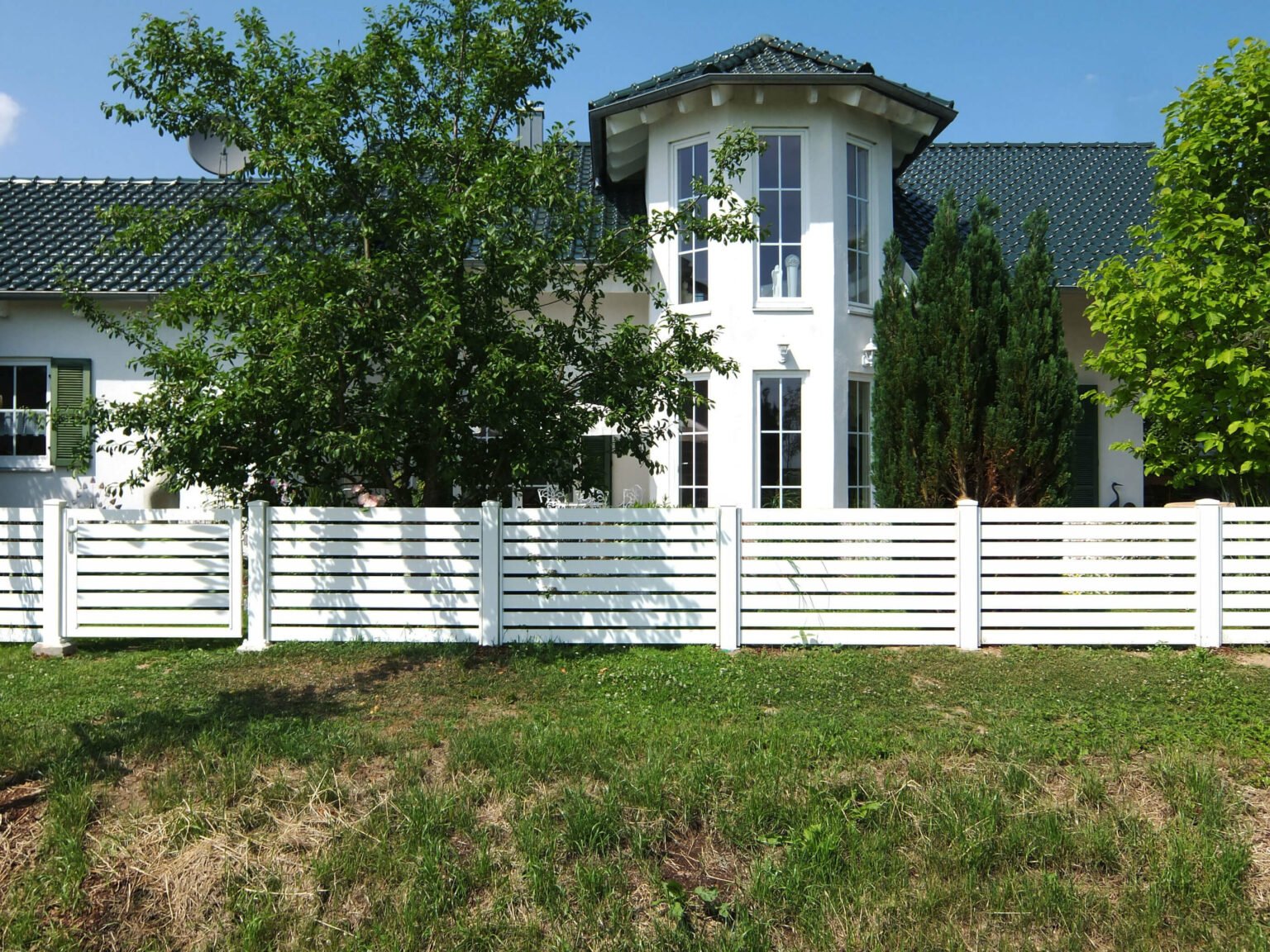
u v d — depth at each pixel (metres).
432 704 5.95
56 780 4.68
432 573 7.56
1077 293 12.62
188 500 12.51
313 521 7.59
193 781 4.68
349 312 6.88
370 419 7.52
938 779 4.68
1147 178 15.26
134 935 3.73
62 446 12.62
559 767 4.80
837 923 3.74
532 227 7.55
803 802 4.45
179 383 7.33
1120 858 4.08
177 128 7.59
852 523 7.50
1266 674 6.65
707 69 11.26
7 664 7.18
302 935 3.68
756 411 11.67
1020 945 3.62
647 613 7.54
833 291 11.59
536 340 7.53
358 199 7.43
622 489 12.34
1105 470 13.02
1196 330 7.84
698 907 3.83
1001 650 7.42
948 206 10.22
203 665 6.98
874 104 11.67
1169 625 7.45
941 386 9.80
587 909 3.76
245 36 7.55
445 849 4.10
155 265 12.88
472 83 7.73
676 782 4.61
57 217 14.12
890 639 7.48
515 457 7.83
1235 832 4.28
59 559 7.61
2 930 3.67
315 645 7.51
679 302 12.12
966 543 7.43
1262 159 8.18
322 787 4.57
